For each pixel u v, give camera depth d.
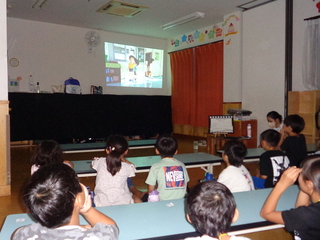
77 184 0.89
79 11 6.40
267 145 2.51
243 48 6.21
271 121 4.36
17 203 3.06
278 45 5.52
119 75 8.27
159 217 1.40
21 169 4.54
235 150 2.03
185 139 7.82
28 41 7.02
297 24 5.23
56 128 6.59
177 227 1.29
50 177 0.84
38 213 0.81
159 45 8.94
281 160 2.40
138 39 8.54
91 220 1.07
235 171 1.99
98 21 7.13
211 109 7.58
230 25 6.45
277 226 1.41
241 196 1.72
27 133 6.30
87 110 6.93
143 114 7.75
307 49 5.07
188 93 8.29
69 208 0.84
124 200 2.03
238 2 5.77
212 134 5.93
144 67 8.70
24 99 6.23
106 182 2.02
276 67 5.57
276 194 1.35
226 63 6.58
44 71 7.25
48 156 1.97
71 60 7.59
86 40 7.32
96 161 2.22
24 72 7.00
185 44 8.37
